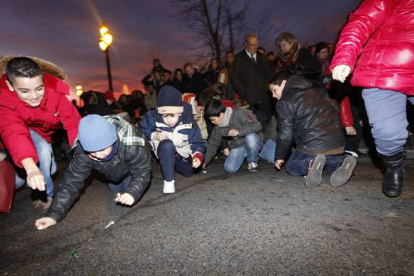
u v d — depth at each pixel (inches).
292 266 64.8
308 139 117.2
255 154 151.6
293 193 110.7
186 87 290.7
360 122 164.7
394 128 85.7
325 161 112.3
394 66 80.1
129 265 68.9
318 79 173.5
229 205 102.2
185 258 70.4
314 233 78.2
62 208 89.1
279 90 123.8
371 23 78.5
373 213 87.9
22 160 80.3
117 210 102.9
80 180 90.8
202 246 75.2
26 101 88.7
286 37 172.9
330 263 64.9
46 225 86.9
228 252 71.8
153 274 65.1
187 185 131.0
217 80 247.4
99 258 72.5
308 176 111.9
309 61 164.9
